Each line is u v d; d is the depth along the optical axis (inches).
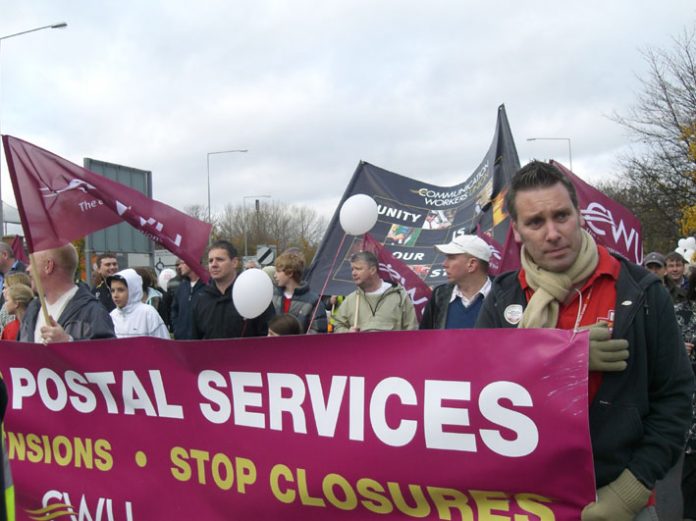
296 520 98.9
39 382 120.8
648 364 81.1
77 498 117.4
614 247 194.1
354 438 93.5
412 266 276.4
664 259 323.3
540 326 82.5
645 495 77.1
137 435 112.3
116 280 225.9
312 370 96.5
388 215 292.8
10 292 204.1
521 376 81.6
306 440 97.3
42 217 136.4
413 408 89.0
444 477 87.0
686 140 866.8
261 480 101.3
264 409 100.8
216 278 195.9
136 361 111.0
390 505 91.4
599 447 79.1
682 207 932.0
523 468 81.7
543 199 80.4
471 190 287.7
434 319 184.2
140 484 112.0
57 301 147.1
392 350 90.9
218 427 104.8
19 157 134.2
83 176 143.2
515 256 189.5
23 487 122.5
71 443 118.3
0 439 76.5
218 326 195.2
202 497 106.7
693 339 192.1
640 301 79.9
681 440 79.7
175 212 155.7
